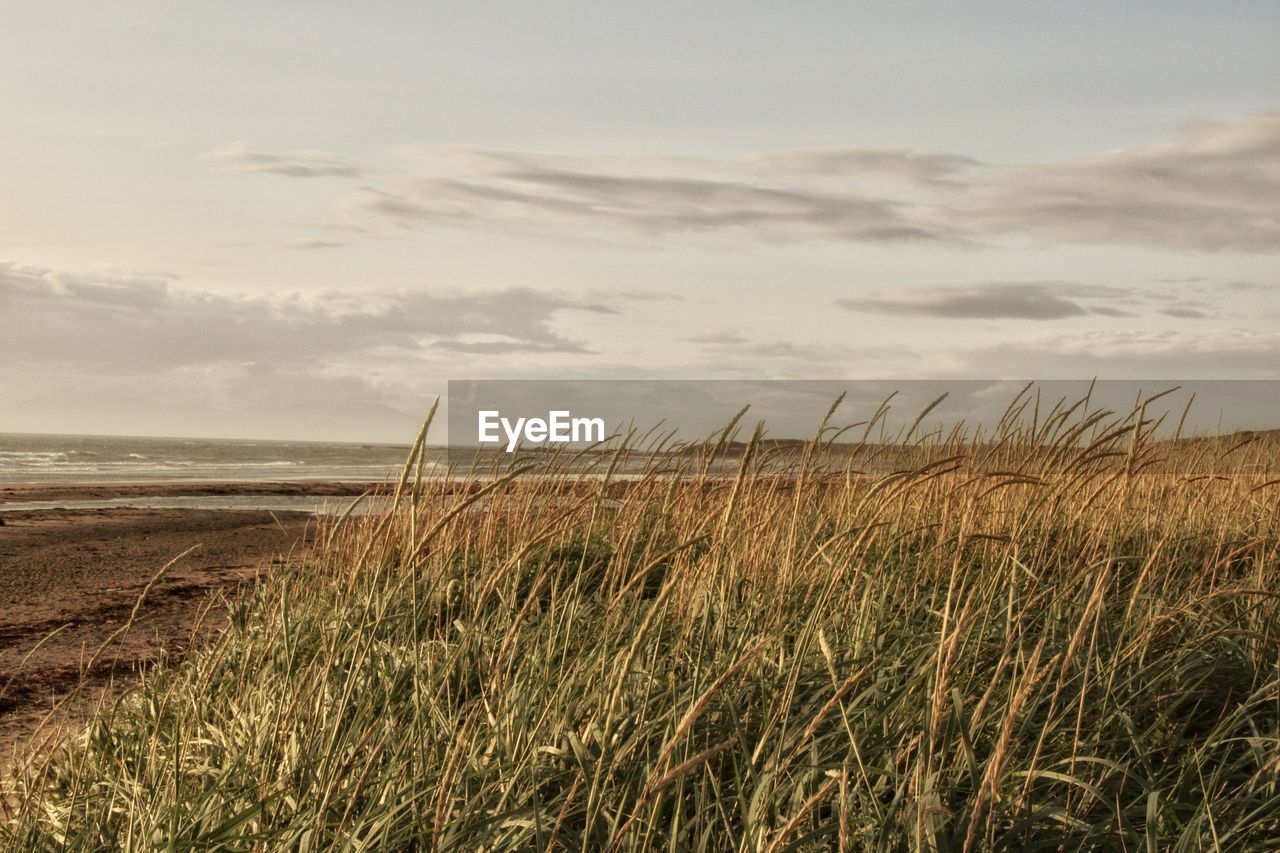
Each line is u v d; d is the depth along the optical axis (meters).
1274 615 4.87
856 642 4.14
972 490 5.79
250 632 5.39
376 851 2.87
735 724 3.16
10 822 3.52
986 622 4.09
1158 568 5.91
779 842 2.19
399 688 4.09
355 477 48.44
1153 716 3.97
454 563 6.02
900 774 3.07
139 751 3.86
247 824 3.17
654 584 5.86
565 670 3.99
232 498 30.70
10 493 29.14
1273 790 3.27
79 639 8.55
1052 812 2.87
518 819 2.80
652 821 2.60
